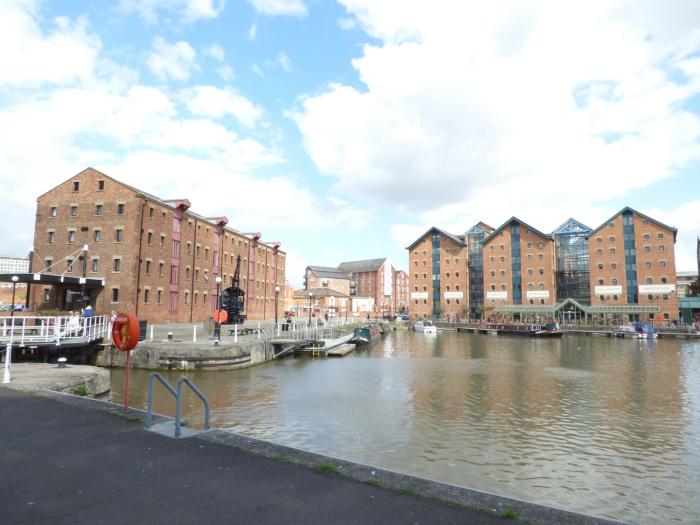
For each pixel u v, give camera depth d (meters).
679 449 14.95
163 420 9.26
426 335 75.50
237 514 5.09
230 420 17.75
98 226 42.06
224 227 59.84
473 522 4.92
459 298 101.38
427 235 106.56
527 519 4.99
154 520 4.93
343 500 5.47
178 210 48.72
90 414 9.81
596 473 12.88
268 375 28.17
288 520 4.95
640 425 17.81
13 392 12.42
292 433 16.17
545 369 33.75
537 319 86.38
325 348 40.88
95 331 27.78
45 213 43.72
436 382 27.39
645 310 78.00
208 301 55.12
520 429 17.09
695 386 26.61
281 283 81.88
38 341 22.84
